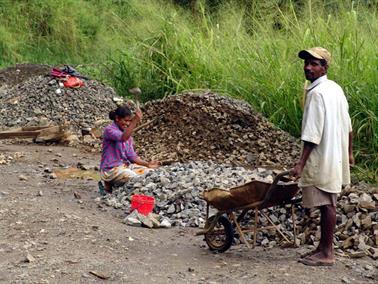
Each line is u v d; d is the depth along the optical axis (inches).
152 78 705.6
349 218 313.6
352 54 522.3
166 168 401.7
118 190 382.3
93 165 473.1
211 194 291.1
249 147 493.7
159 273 266.8
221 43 672.4
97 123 608.1
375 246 295.6
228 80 597.9
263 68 575.5
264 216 307.4
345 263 277.9
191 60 663.8
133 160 399.5
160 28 705.0
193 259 285.9
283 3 649.0
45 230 310.0
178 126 522.9
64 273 260.5
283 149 494.0
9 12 1264.8
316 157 268.5
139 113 389.1
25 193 385.1
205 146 499.2
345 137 276.1
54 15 1273.4
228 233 291.1
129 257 284.5
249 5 698.2
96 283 253.1
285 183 285.0
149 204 339.6
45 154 512.7
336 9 607.8
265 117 541.0
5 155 502.0
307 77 277.0
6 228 313.1
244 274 266.2
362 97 475.5
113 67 767.1
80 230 311.9
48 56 1240.8
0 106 660.1
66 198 379.9
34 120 618.8
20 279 254.1
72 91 660.7
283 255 290.2
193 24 734.5
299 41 580.4
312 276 263.1
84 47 1262.3
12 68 919.7
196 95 537.6
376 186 401.1
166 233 324.5
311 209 315.0
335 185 269.7
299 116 522.9
